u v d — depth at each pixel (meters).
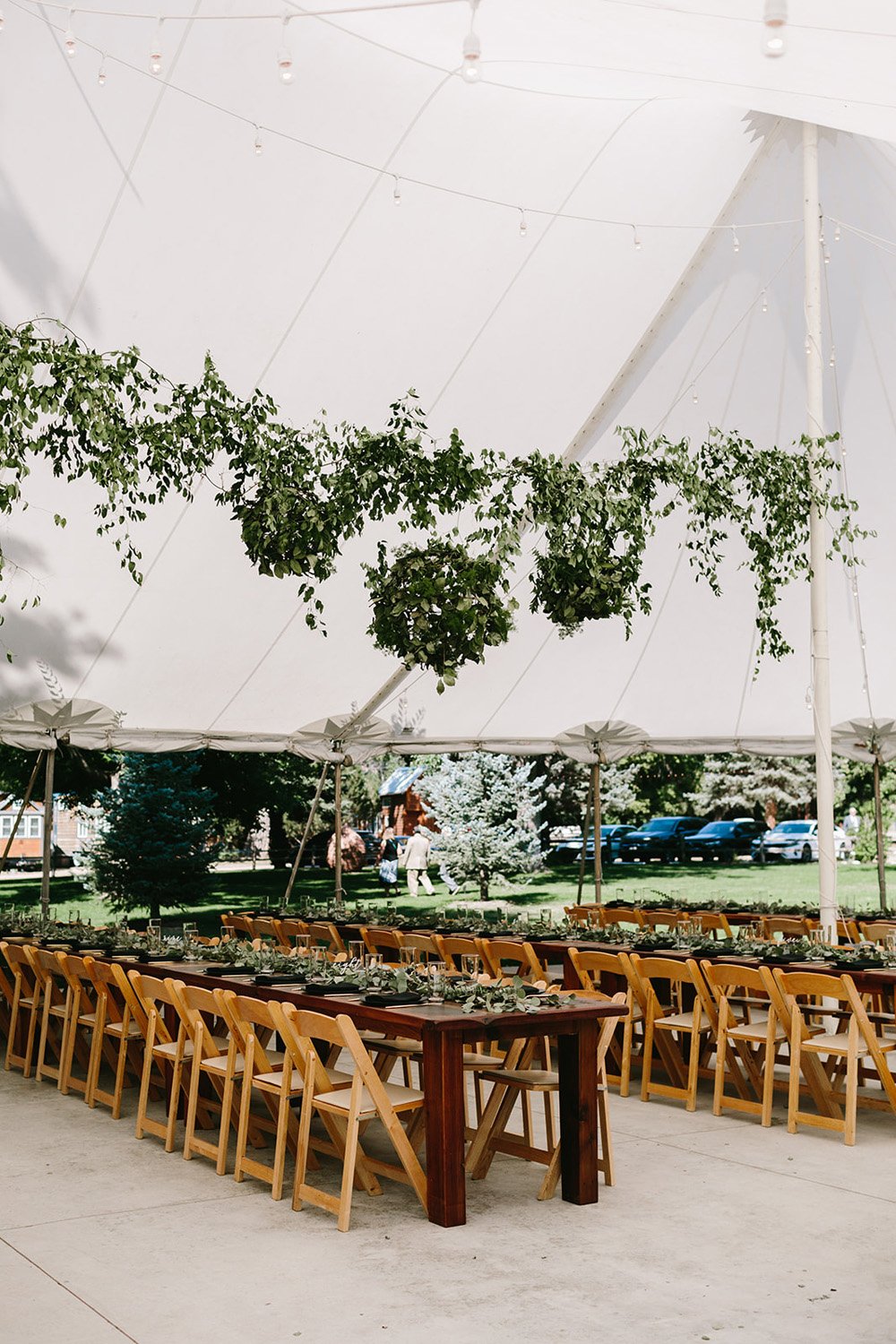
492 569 7.43
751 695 13.59
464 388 9.53
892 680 13.07
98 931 9.03
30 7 6.18
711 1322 3.83
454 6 5.54
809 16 3.78
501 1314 3.91
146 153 7.08
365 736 12.45
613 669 12.94
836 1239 4.63
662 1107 7.05
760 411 11.34
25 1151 6.01
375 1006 5.31
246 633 10.32
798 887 23.97
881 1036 7.30
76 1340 3.71
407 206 8.01
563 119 7.79
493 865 22.53
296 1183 5.06
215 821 23.03
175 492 8.80
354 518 7.27
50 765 10.66
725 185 8.97
